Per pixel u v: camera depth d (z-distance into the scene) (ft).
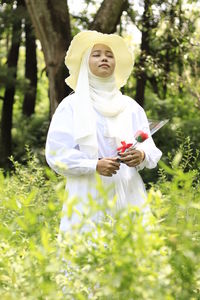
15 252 7.57
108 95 12.73
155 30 37.17
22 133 62.59
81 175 11.95
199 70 38.96
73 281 6.98
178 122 54.65
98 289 6.90
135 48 43.34
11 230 7.72
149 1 37.32
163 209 7.04
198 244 6.99
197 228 7.15
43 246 7.02
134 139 12.56
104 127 12.35
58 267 6.77
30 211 7.43
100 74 12.73
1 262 7.18
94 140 11.98
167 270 6.53
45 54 34.50
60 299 6.81
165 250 6.91
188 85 37.96
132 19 46.16
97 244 6.86
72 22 52.60
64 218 11.40
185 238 6.75
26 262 6.97
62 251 6.93
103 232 6.95
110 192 11.82
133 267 6.43
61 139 12.25
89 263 6.73
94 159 11.92
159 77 41.27
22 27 55.83
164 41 44.37
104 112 12.44
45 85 92.89
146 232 6.70
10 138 60.59
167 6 36.60
